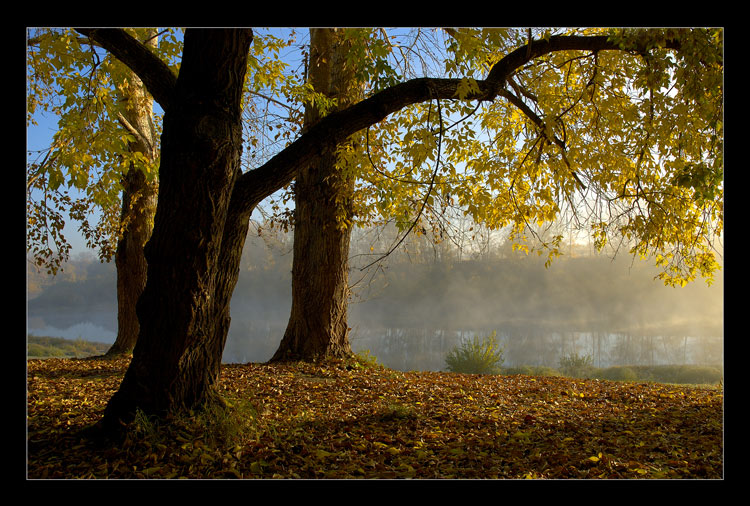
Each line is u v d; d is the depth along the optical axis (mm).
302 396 6469
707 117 5504
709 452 3930
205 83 4254
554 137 6121
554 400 6727
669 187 6902
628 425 5098
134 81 10000
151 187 10578
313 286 9297
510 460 3840
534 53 5789
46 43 6352
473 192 6730
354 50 5262
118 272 10789
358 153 6859
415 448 4191
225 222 4590
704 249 7070
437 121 5758
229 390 6539
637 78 6270
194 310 4273
